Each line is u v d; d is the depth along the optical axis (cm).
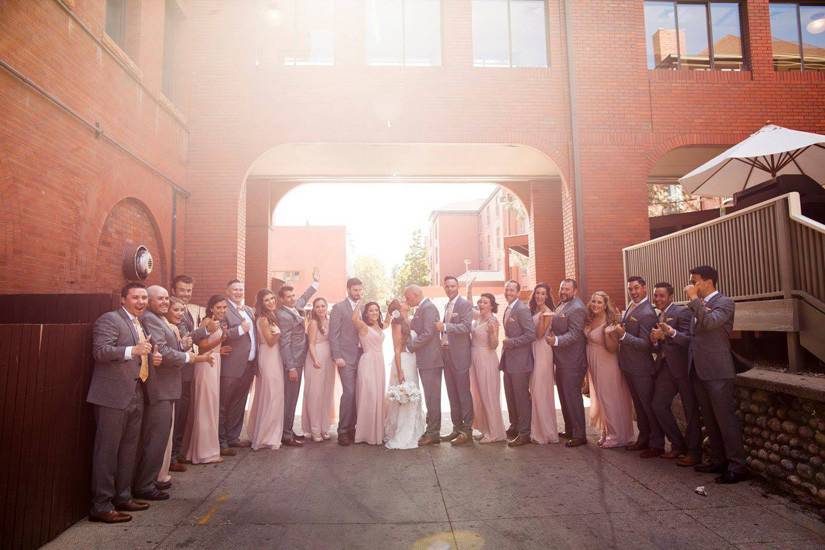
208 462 577
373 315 677
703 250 706
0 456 330
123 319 433
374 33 1046
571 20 1046
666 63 1089
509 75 1038
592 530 396
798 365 527
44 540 371
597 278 1007
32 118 515
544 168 1242
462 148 1065
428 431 659
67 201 576
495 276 4403
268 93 1005
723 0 1105
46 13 535
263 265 1280
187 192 959
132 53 757
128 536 387
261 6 1024
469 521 415
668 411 575
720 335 505
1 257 472
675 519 415
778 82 1073
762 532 389
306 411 684
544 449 629
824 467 426
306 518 423
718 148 1101
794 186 646
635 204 1027
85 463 427
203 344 571
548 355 663
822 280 504
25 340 355
